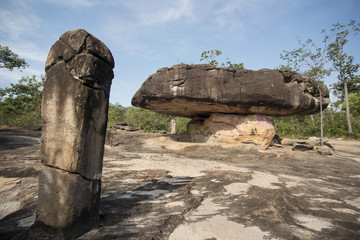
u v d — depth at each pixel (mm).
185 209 3590
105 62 2912
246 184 5137
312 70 13656
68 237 2480
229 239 2717
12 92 25016
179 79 9609
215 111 11672
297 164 7969
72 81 2639
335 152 10938
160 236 2736
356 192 4844
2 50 19141
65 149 2594
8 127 21406
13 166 6398
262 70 9898
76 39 2682
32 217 3205
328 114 23359
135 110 27344
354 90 23938
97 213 2943
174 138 14328
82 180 2645
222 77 9719
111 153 10188
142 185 4926
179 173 6211
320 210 3666
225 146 11055
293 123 21938
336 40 13477
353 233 2908
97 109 2803
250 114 11234
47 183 2645
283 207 3730
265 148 10766
